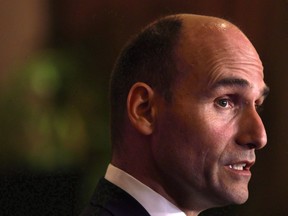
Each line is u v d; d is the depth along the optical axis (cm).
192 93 319
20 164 658
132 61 335
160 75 325
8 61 718
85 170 667
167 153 322
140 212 322
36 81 690
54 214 641
